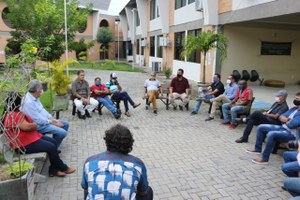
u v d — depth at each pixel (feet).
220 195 12.15
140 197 7.88
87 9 62.90
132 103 26.84
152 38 83.82
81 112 24.71
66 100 26.14
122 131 7.61
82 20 60.59
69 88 27.35
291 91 38.86
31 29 56.13
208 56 43.75
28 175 10.14
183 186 12.90
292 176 12.11
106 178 6.90
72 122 23.81
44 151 13.04
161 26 71.20
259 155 16.72
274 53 44.52
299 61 46.03
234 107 22.22
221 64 41.78
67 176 13.74
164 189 12.59
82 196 11.96
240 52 42.55
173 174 14.11
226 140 19.56
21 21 56.54
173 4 60.95
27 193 9.93
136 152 17.11
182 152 17.19
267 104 29.55
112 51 124.57
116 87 26.45
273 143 15.17
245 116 23.66
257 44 43.24
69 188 12.59
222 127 22.86
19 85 12.01
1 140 11.57
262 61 44.14
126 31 119.65
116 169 7.02
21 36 57.06
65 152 16.94
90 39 110.22
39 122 14.97
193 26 49.52
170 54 64.80
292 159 12.85
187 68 53.93
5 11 83.76
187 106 29.25
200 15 46.01
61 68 26.53
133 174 7.09
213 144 18.70
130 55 120.78
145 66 89.86
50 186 12.74
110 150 7.56
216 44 34.19
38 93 15.15
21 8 56.44
